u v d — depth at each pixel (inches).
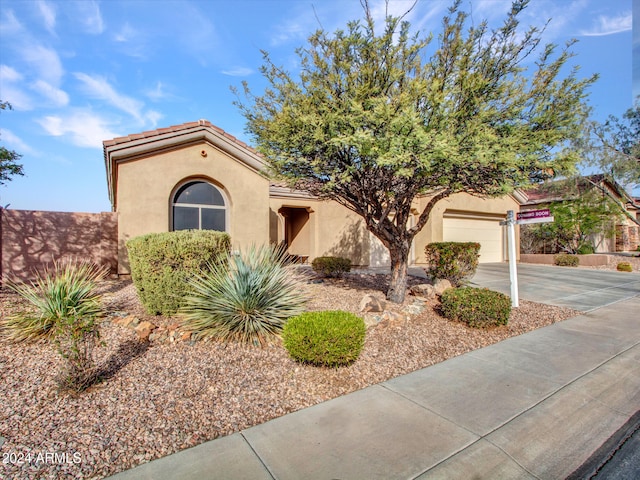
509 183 251.3
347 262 456.4
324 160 255.9
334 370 191.3
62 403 152.7
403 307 310.3
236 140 472.7
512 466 120.1
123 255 422.0
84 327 168.1
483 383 184.5
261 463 118.3
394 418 148.1
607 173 757.3
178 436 133.0
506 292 445.4
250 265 262.2
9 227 409.7
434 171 254.4
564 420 150.3
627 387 184.1
